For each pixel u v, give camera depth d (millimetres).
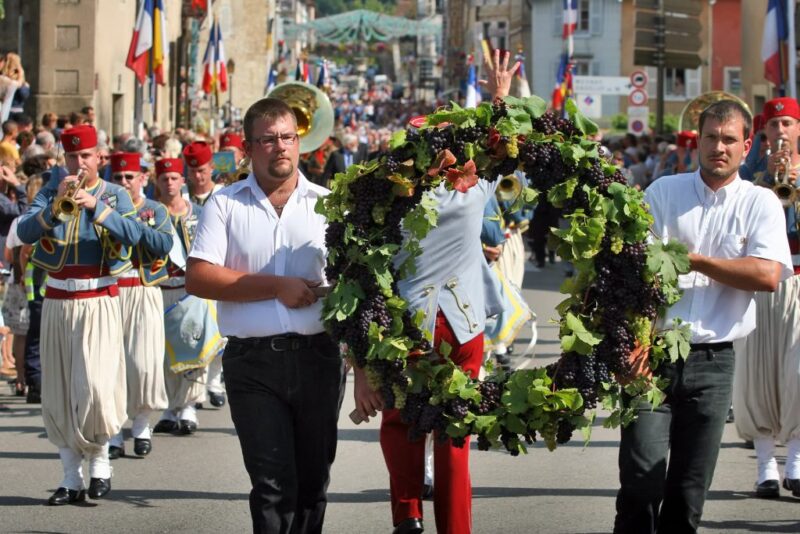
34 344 16750
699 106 20969
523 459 13227
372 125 119875
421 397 8586
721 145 9141
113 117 42594
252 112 8789
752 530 10617
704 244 9273
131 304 13492
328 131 15875
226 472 12828
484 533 10523
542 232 34531
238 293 8641
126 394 12234
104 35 39562
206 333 14461
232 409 8742
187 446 14078
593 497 11680
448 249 9289
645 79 41688
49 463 13250
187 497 11836
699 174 9352
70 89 38156
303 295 8594
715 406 8977
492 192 9555
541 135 8602
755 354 11656
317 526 8984
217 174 20562
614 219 8469
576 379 8453
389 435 9438
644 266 8469
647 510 8680
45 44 37938
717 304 9133
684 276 9125
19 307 17094
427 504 11578
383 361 8516
